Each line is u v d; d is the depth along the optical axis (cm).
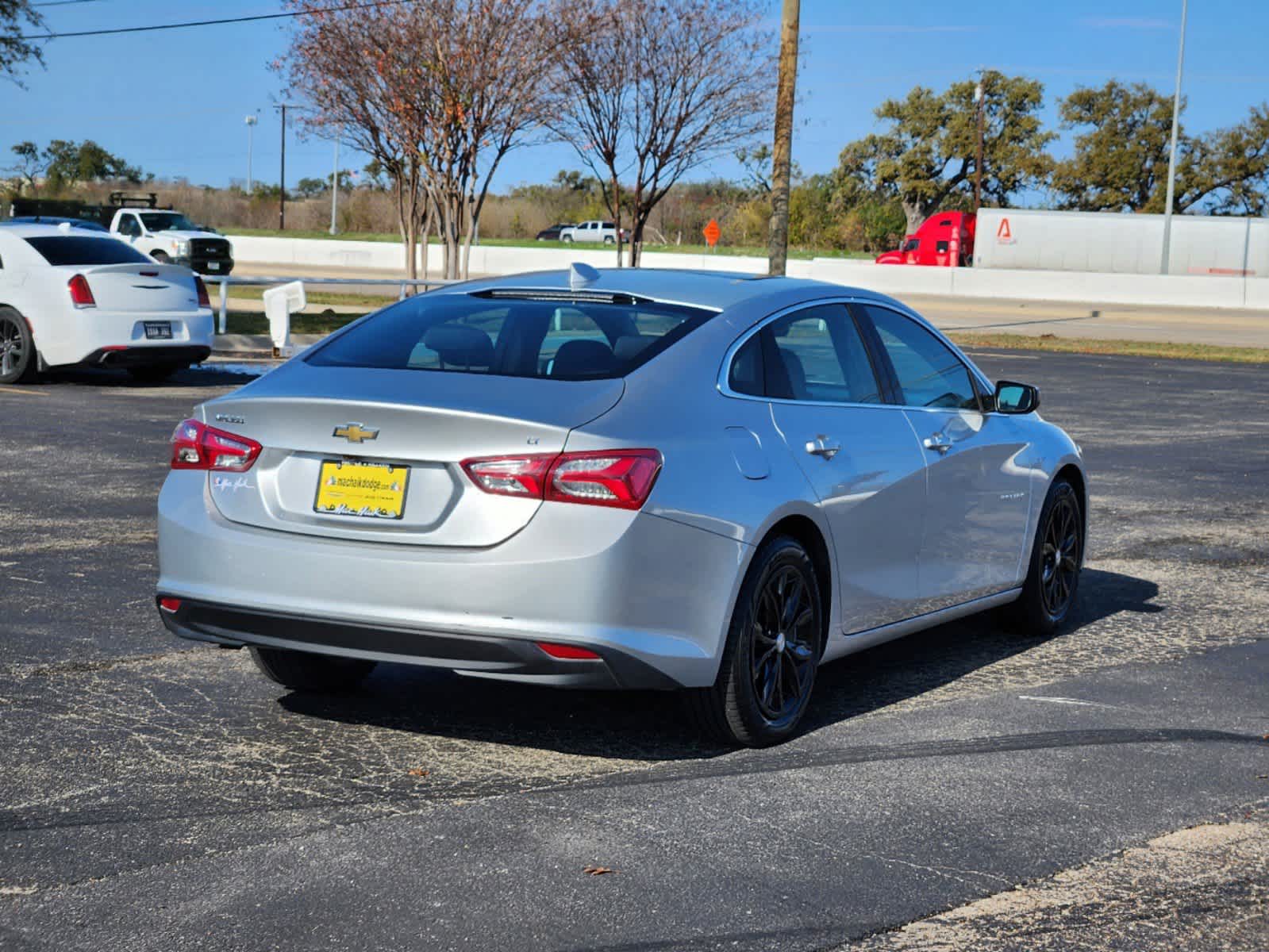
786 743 497
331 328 2427
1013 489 634
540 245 6662
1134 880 382
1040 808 436
